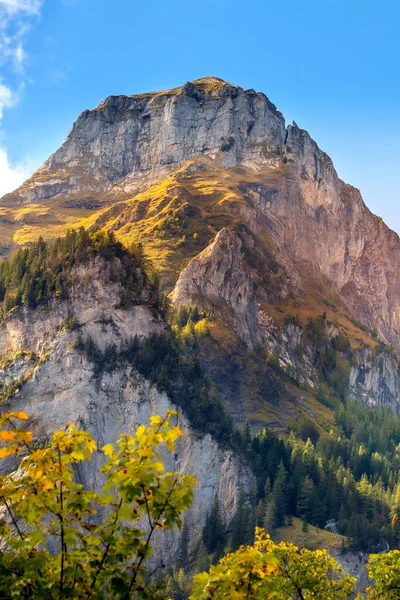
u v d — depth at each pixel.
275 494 178.50
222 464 186.25
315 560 51.47
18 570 26.95
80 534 28.25
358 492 194.62
